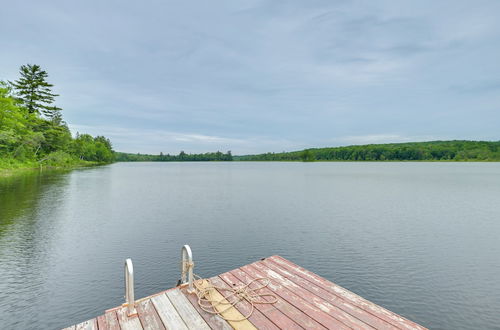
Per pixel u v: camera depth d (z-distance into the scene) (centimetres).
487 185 3741
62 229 1341
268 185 3747
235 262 989
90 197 2359
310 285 529
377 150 17088
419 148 15950
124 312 433
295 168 10194
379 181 4412
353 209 1992
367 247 1161
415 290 806
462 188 3400
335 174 6356
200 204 2161
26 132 5216
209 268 934
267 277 566
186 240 1227
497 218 1720
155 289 781
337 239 1266
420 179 4800
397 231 1409
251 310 439
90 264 940
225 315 427
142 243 1170
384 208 2042
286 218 1684
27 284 793
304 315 427
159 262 970
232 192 2964
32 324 616
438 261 1016
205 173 6794
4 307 676
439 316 680
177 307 451
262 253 1080
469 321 662
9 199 2047
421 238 1295
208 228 1430
